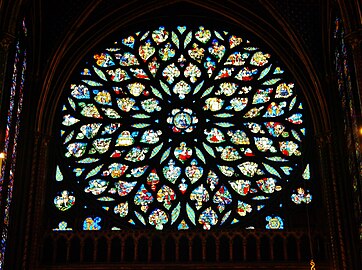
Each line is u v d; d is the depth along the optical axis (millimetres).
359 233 36250
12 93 37062
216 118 42938
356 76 33625
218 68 44562
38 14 40406
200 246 38562
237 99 43594
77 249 38500
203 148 42031
